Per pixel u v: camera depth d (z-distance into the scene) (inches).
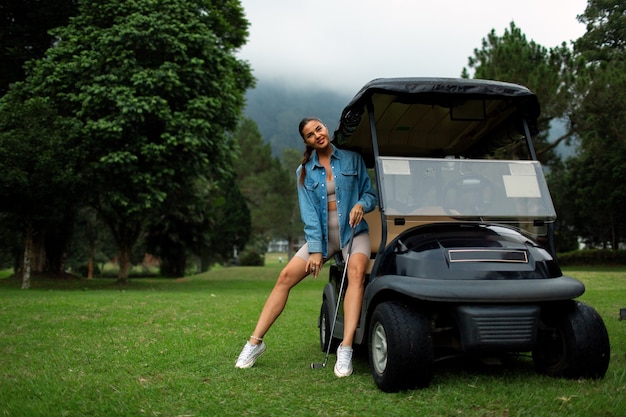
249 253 1776.6
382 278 156.3
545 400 133.4
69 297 467.2
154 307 370.3
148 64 687.1
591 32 431.5
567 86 826.2
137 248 1694.1
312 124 183.3
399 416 126.6
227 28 822.5
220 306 385.4
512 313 142.3
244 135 2837.1
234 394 147.4
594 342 147.2
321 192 184.2
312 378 165.6
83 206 853.2
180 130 666.8
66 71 680.4
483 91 176.9
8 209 652.1
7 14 800.9
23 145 609.6
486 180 175.3
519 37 979.9
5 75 802.2
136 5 685.3
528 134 185.9
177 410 134.0
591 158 1266.0
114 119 653.9
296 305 413.4
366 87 175.6
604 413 124.3
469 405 132.9
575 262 1217.4
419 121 208.4
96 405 138.4
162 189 711.7
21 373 175.2
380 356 152.4
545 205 170.2
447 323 159.5
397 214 165.9
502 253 151.7
